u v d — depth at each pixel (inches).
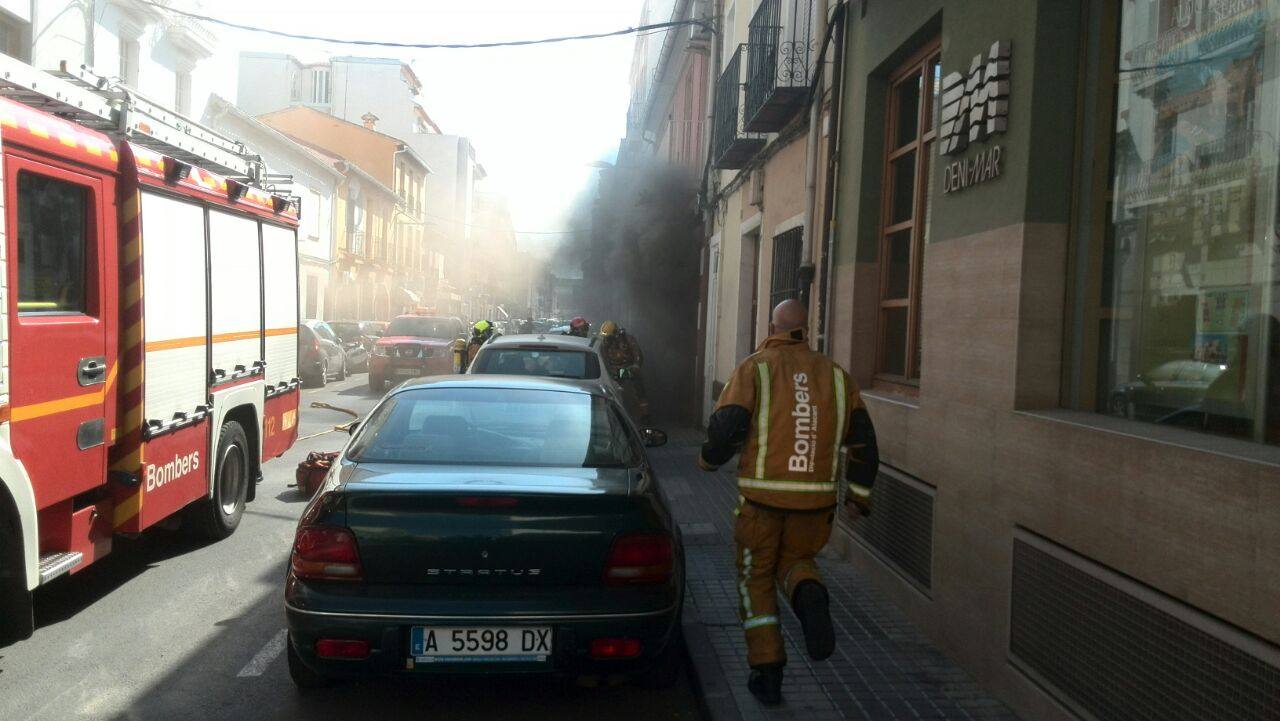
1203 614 110.8
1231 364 125.1
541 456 172.9
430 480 156.2
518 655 146.7
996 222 168.4
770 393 167.3
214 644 197.3
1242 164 124.6
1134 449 124.0
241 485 301.1
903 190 255.3
